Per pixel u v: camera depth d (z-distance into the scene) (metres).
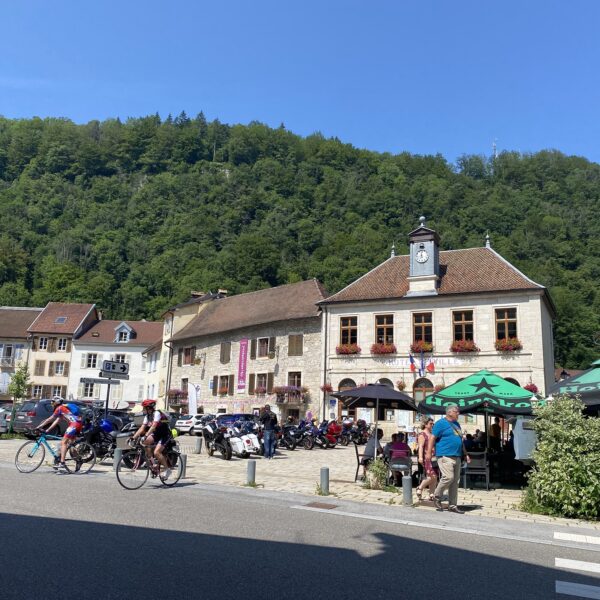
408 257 36.00
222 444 18.30
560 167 124.75
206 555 6.26
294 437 23.56
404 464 12.88
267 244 81.69
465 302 31.67
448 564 6.48
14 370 55.97
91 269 91.62
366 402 16.19
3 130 140.25
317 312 36.06
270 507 9.46
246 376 39.16
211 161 147.00
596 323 68.94
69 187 118.38
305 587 5.40
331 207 107.62
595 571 6.58
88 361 56.72
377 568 6.14
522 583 5.94
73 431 12.87
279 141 144.75
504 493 13.08
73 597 4.86
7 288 80.44
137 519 7.93
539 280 74.44
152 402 11.46
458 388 15.06
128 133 142.38
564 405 11.05
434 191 106.25
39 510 8.24
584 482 10.25
